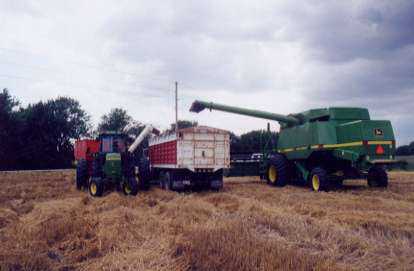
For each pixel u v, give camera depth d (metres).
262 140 19.52
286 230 6.73
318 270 4.57
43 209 10.35
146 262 5.24
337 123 14.54
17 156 47.06
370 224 7.14
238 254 5.02
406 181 17.41
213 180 14.67
